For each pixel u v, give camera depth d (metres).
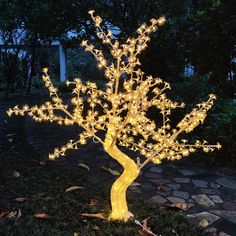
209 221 3.15
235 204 3.52
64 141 5.75
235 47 5.42
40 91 12.31
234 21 4.82
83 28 7.78
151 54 7.39
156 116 6.41
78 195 3.51
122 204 3.03
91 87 3.08
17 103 9.79
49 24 7.59
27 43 11.28
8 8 9.49
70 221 2.98
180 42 6.95
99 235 2.75
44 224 2.88
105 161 4.70
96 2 7.30
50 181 3.90
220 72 5.64
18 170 4.24
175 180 4.10
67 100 10.41
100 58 3.09
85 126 3.06
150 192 3.76
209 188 3.90
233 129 4.99
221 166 4.59
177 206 3.33
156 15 7.11
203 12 5.10
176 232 2.82
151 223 2.93
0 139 5.84
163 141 3.12
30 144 5.54
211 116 5.54
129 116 2.99
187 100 6.33
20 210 3.11
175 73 7.72
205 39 5.29
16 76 12.20
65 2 7.16
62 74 14.15
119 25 7.55
